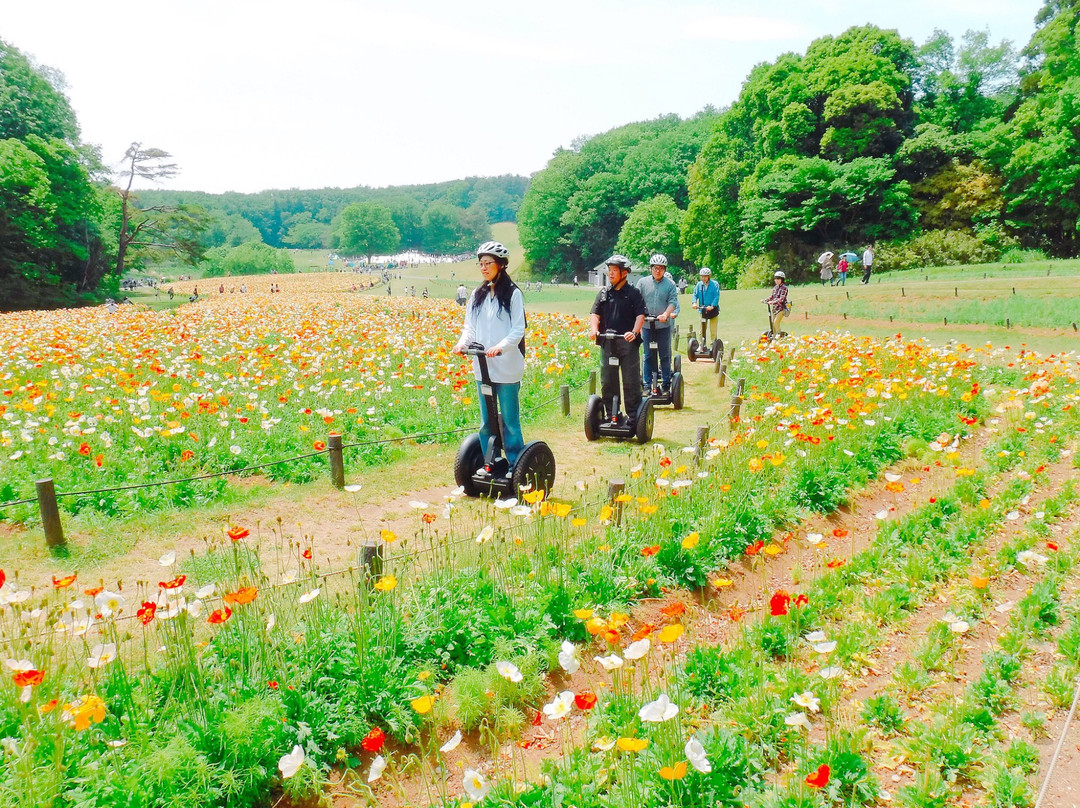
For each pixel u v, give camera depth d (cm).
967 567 544
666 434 973
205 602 438
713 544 546
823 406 889
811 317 2644
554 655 413
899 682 404
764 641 436
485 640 409
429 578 460
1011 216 4653
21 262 4978
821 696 366
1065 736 355
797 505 663
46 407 820
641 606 485
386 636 391
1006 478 745
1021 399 981
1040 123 4291
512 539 541
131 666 381
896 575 530
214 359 1348
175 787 290
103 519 629
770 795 310
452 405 1044
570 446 916
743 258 5822
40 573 530
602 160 10062
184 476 721
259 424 901
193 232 6931
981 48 5388
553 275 10012
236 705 329
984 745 350
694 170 6359
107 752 297
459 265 15275
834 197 4834
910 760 340
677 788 303
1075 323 1909
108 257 6134
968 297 2552
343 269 14575
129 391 999
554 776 318
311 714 341
